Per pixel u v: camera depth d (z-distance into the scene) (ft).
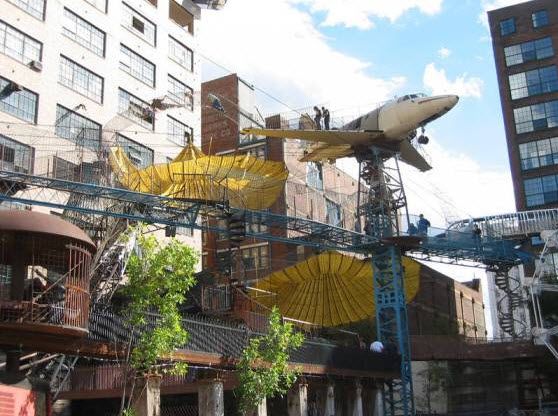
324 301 197.98
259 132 175.73
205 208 137.18
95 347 74.18
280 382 110.01
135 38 188.34
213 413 91.25
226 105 290.15
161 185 144.97
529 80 315.99
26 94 149.89
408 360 168.14
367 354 148.36
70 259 68.33
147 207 134.21
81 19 170.60
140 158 180.45
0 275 76.43
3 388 64.69
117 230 121.19
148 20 195.52
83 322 69.15
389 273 176.04
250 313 125.08
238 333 100.99
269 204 168.35
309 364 121.08
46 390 72.23
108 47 177.06
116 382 100.83
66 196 151.12
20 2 152.66
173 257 71.41
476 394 224.94
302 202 267.59
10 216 65.92
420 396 233.14
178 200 131.95
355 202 300.20
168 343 72.13
